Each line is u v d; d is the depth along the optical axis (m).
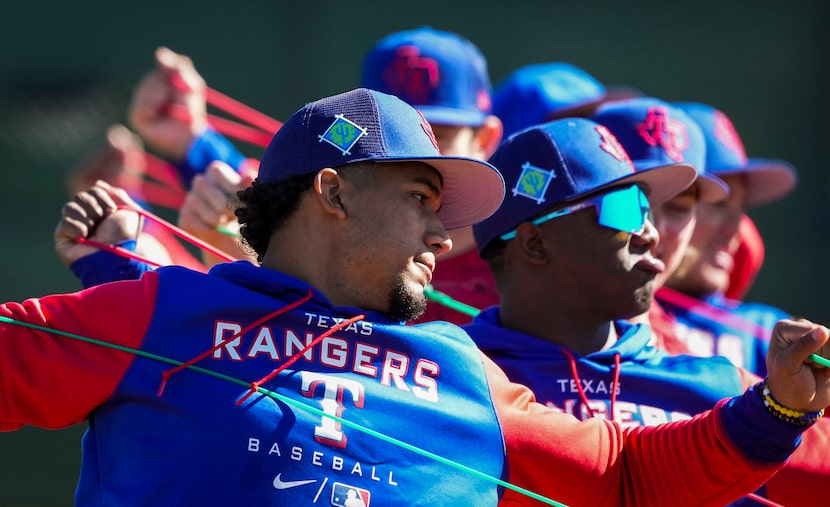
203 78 32.12
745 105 34.62
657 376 11.48
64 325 9.10
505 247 11.89
